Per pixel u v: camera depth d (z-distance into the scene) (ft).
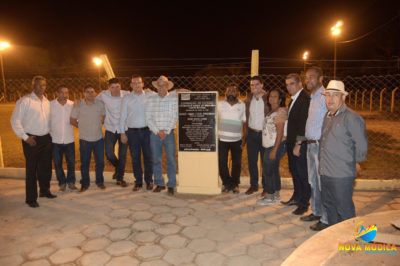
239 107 15.94
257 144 15.92
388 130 36.96
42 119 15.21
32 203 14.92
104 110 17.24
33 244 11.53
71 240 11.80
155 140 16.42
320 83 12.44
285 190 17.04
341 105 10.46
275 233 12.25
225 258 10.55
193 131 16.29
